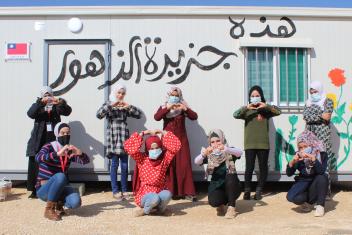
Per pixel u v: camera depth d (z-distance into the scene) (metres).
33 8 7.46
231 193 5.87
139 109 7.48
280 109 7.51
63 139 5.92
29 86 7.49
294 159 6.07
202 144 7.48
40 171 5.82
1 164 7.46
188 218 5.89
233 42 7.54
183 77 7.51
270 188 8.05
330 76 7.56
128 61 7.51
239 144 7.49
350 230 5.22
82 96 7.49
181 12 7.47
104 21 7.51
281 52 7.58
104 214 6.04
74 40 7.50
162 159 6.04
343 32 7.60
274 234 5.06
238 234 5.06
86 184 8.27
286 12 7.52
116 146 6.94
